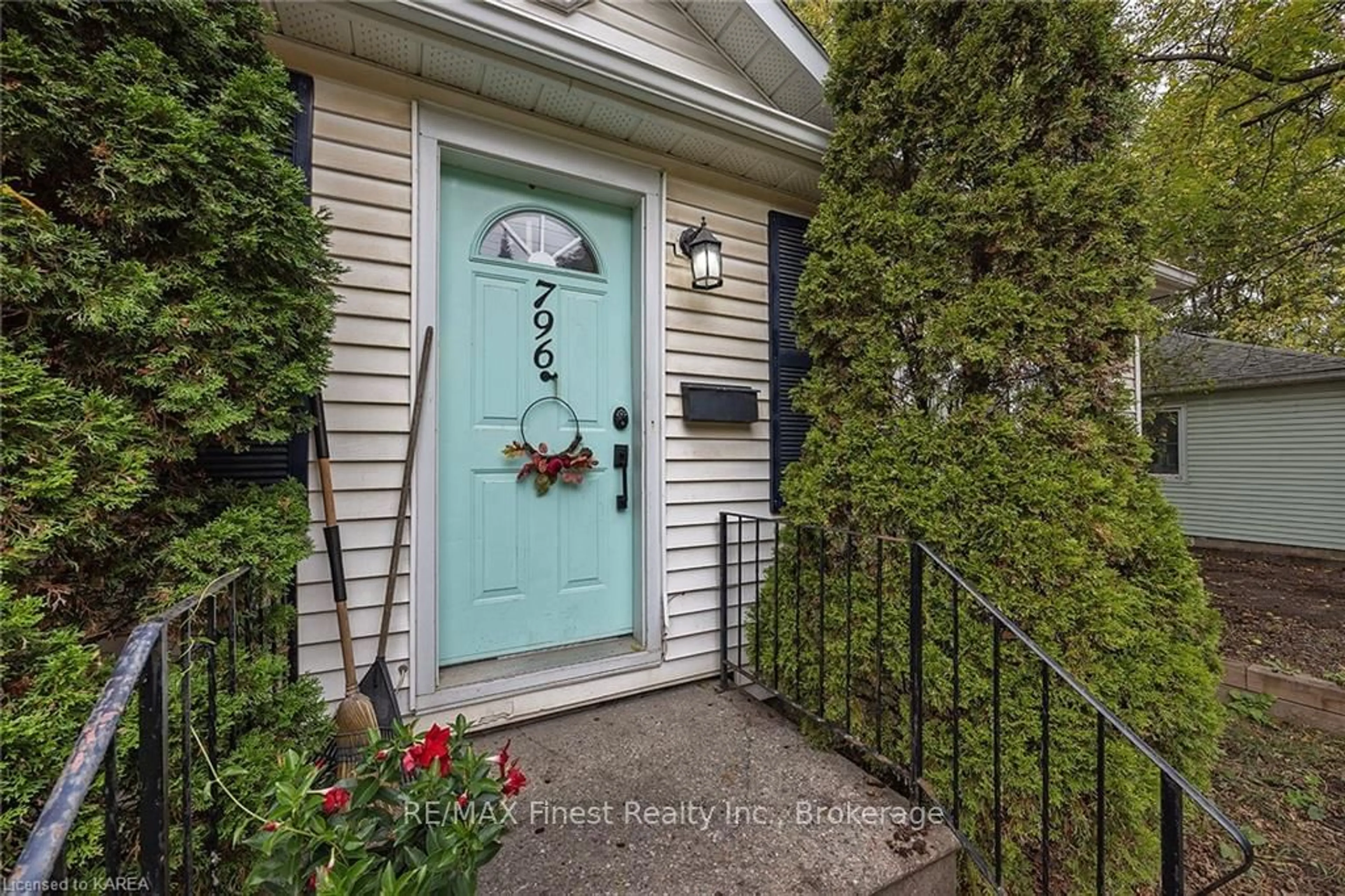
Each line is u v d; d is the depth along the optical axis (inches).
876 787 70.9
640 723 86.7
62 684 38.4
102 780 39.9
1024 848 71.1
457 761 46.3
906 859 58.6
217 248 50.3
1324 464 284.4
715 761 76.0
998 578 75.2
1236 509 313.6
